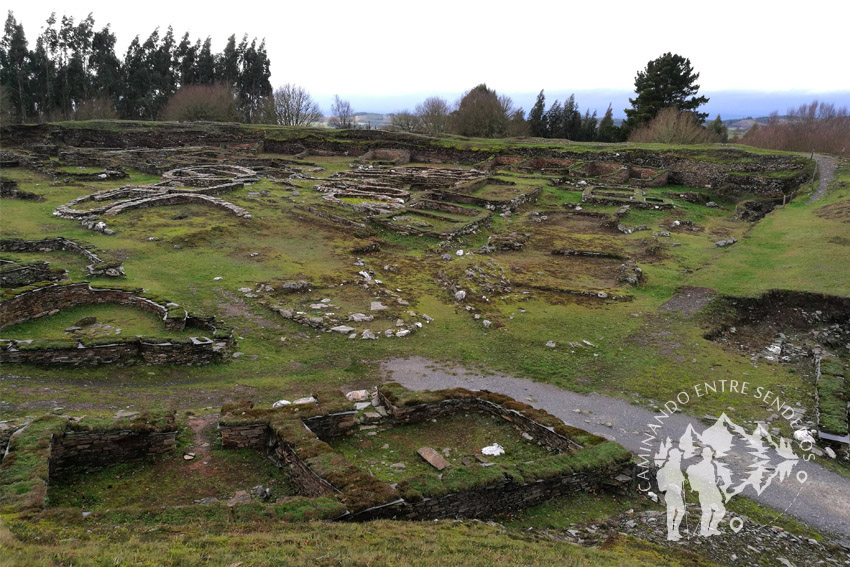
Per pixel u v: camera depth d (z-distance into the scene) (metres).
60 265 21.14
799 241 26.98
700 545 8.56
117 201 30.50
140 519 7.19
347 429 11.25
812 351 16.95
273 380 14.07
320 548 6.46
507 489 9.22
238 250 24.86
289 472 9.52
